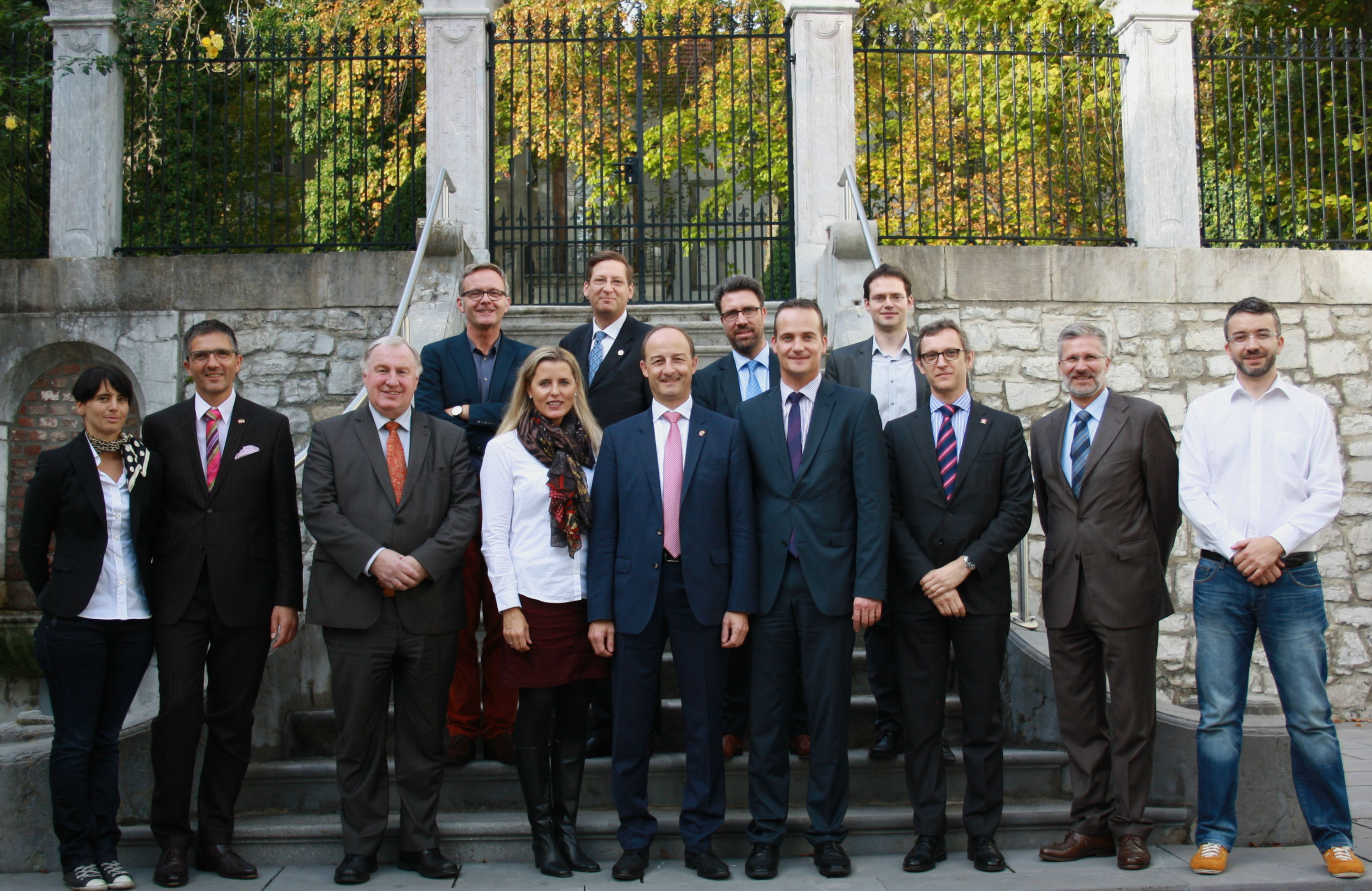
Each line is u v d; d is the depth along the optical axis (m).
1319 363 6.42
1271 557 3.21
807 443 3.38
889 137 9.76
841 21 6.69
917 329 6.34
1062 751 3.85
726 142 9.81
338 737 3.27
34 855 3.32
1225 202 8.29
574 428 3.54
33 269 6.28
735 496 3.35
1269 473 3.34
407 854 3.24
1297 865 3.28
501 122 10.24
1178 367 6.40
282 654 3.88
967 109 6.72
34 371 6.38
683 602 3.28
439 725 3.29
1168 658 6.19
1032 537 6.09
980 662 3.31
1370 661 6.24
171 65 7.37
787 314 3.44
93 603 3.16
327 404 6.25
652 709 3.27
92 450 3.22
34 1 8.89
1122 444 3.42
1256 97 8.89
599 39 6.81
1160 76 6.71
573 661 3.30
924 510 3.43
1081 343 3.48
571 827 3.29
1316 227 8.76
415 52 6.71
